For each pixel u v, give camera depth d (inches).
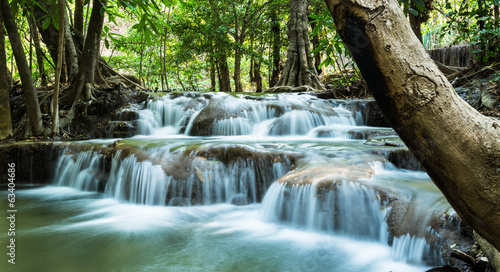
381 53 30.4
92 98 360.5
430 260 111.3
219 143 210.4
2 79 303.3
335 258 123.1
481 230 33.6
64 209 189.6
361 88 410.6
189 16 543.8
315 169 167.5
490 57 308.5
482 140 30.8
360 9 30.0
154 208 190.5
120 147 224.5
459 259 100.2
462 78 316.2
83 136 340.5
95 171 237.3
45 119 335.6
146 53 580.4
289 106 318.3
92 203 203.0
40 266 118.0
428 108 30.7
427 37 711.1
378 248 129.8
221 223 163.9
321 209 146.2
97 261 122.3
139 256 126.6
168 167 199.5
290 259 122.9
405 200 133.1
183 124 327.9
